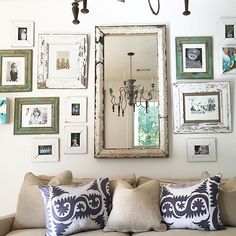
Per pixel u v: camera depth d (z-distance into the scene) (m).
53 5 2.85
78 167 2.71
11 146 2.72
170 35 2.84
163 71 2.76
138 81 2.76
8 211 2.66
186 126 2.72
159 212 2.04
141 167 2.70
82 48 2.80
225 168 2.70
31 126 2.74
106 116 2.72
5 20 2.85
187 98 2.75
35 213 2.14
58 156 2.71
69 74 2.79
